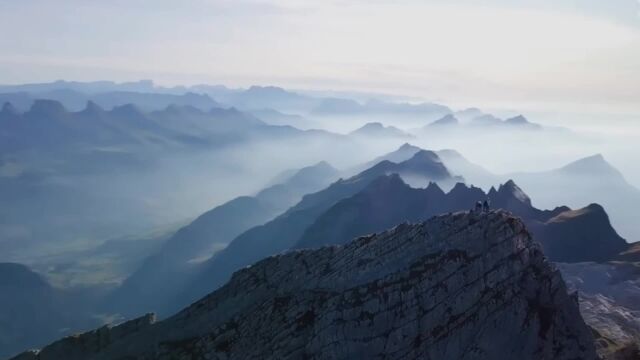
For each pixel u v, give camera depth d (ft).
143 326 399.85
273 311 323.16
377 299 278.87
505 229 294.46
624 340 443.32
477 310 273.54
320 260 338.34
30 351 412.16
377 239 323.37
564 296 291.79
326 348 275.18
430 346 265.13
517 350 270.87
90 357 392.06
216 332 338.54
